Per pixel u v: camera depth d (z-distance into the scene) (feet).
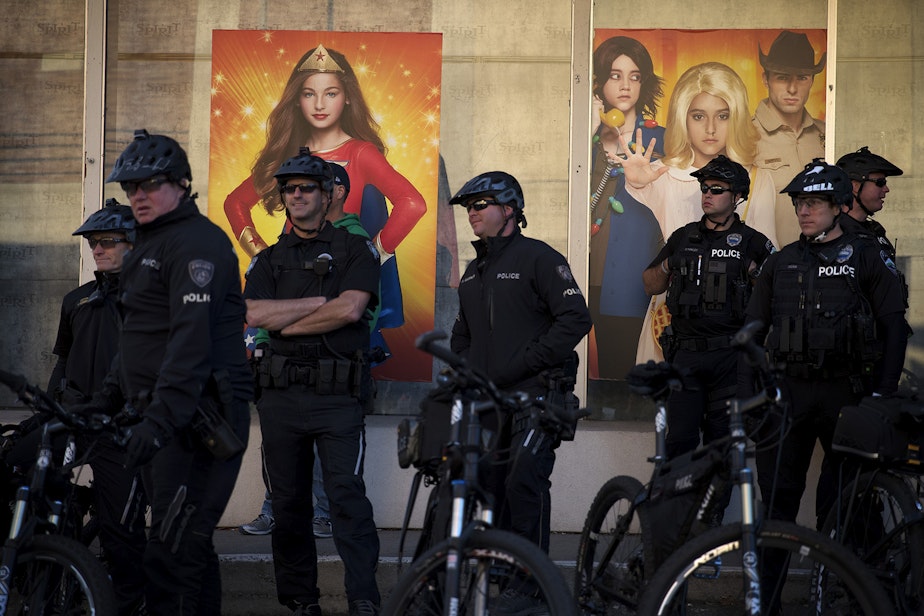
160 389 16.14
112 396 18.04
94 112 26.96
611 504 19.62
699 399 24.89
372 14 27.48
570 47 27.45
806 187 20.74
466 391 15.81
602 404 27.30
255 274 21.22
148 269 16.96
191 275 16.52
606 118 27.45
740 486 15.85
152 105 27.30
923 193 27.30
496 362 20.51
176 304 16.48
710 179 24.81
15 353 27.22
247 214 27.35
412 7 27.45
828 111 27.25
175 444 17.04
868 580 15.29
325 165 21.09
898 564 18.67
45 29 27.27
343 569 23.02
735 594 22.63
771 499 17.74
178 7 27.32
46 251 27.27
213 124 27.35
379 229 27.45
